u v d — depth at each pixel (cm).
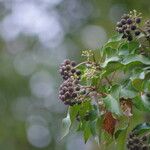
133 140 431
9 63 1722
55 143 1695
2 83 1698
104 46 432
